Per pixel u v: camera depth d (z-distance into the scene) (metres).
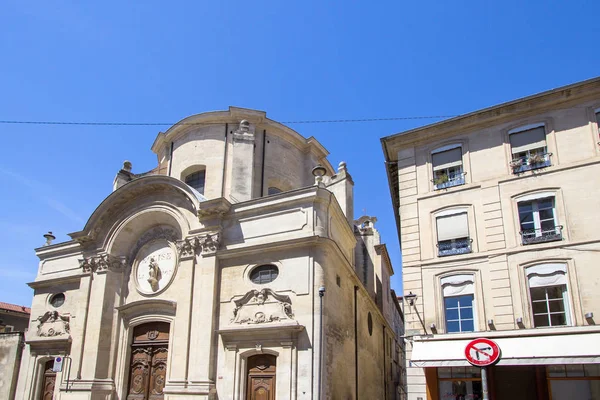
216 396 21.86
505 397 17.80
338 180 29.56
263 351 21.42
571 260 17.98
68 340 28.58
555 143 19.66
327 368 20.80
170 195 27.64
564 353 16.62
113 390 26.06
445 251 20.34
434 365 18.28
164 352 25.53
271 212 24.03
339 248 23.44
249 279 23.23
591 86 19.38
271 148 31.47
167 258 27.56
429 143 22.44
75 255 31.55
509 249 19.14
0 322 38.78
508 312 18.44
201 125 31.84
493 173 20.48
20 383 30.31
